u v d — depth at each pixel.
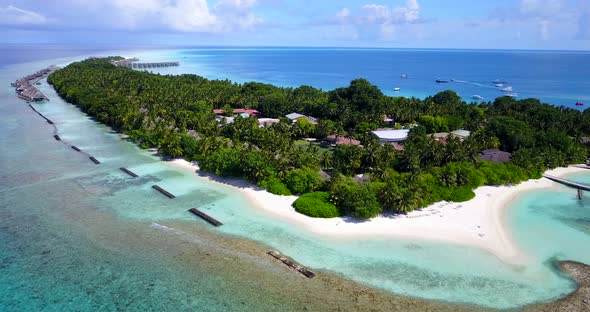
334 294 50.88
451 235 66.06
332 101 160.12
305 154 89.62
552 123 127.62
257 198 78.81
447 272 55.97
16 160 101.62
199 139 109.06
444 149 95.12
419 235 65.69
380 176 81.69
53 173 92.94
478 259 59.44
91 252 59.72
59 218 70.38
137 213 72.69
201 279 53.59
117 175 92.12
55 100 195.62
